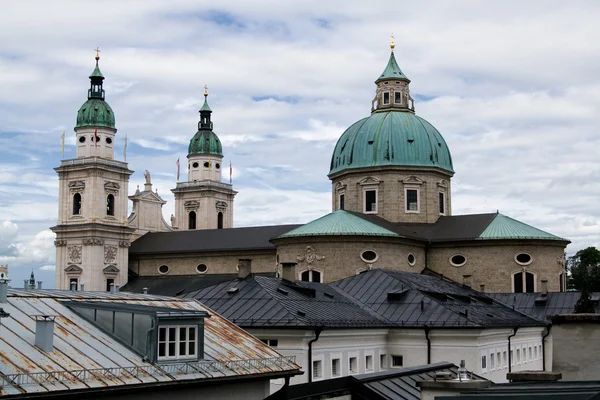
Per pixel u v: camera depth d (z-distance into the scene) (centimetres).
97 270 14088
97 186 14312
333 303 6725
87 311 3634
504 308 8419
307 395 3575
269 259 12838
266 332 5703
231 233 13662
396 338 6781
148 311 3444
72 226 14288
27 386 2783
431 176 11056
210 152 18025
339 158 11450
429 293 7288
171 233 14450
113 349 3400
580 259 15088
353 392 3806
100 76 15025
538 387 2855
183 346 3547
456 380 3092
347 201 11244
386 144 11025
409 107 11775
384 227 10050
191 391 3422
